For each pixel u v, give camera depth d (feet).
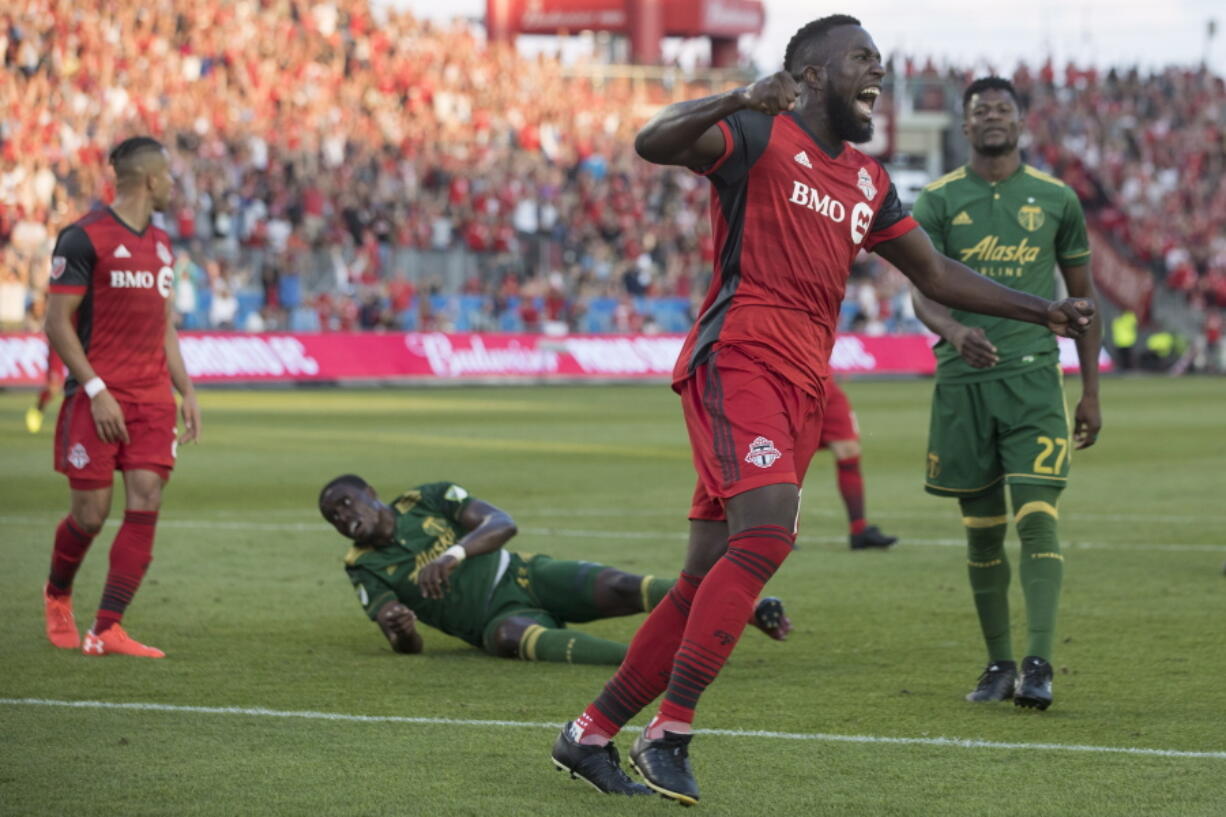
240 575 43.75
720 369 21.79
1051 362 29.48
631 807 21.11
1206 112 259.80
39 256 146.61
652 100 242.99
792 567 46.47
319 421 107.76
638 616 38.34
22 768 22.88
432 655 32.58
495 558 32.83
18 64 169.17
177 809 20.81
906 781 22.45
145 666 30.99
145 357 33.01
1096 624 36.50
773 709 27.43
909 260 23.77
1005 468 29.35
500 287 176.86
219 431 97.86
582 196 196.44
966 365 29.73
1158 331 216.95
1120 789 21.99
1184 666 31.40
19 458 79.20
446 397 139.44
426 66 217.15
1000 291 23.93
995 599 29.53
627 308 181.98
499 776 22.65
